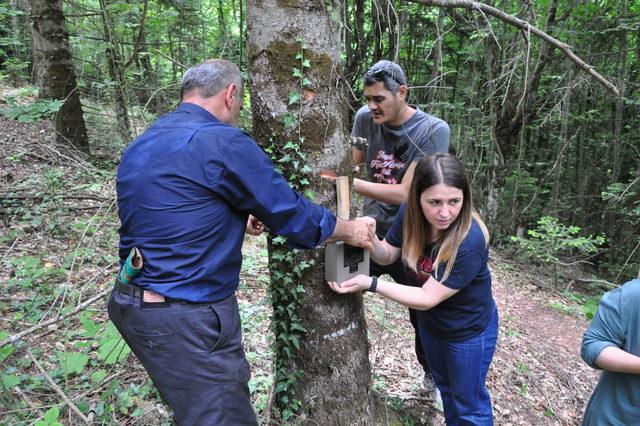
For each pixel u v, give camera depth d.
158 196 1.45
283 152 1.92
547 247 6.70
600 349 1.75
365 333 2.25
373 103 2.50
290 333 2.11
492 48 7.10
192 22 7.54
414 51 7.40
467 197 1.89
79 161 5.90
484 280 2.06
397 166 2.68
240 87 1.69
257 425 1.73
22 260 3.60
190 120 1.55
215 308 1.56
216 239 1.52
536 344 4.62
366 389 2.26
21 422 2.06
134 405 2.32
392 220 2.85
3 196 4.68
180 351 1.50
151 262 1.48
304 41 1.82
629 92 8.84
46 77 6.41
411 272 2.20
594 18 7.42
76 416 2.21
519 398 3.54
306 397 2.18
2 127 7.41
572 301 6.50
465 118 7.98
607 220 10.96
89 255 3.80
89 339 2.81
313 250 2.00
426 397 2.88
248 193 1.50
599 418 1.86
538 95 8.73
